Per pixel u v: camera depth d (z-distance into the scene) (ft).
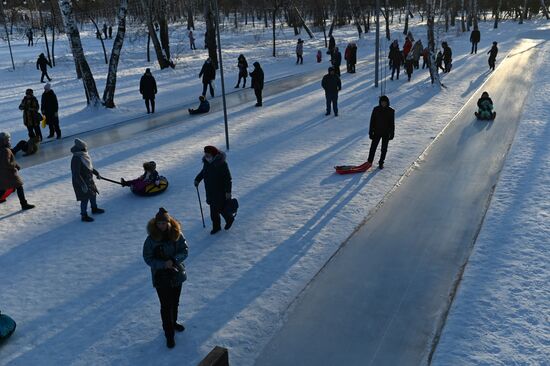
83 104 70.03
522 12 205.46
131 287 23.48
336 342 18.88
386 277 23.18
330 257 25.18
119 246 27.71
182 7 218.59
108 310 21.63
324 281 23.03
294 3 168.55
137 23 176.24
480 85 72.64
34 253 27.25
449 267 23.95
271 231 28.32
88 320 20.94
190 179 38.06
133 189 34.88
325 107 61.36
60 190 37.17
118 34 64.54
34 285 23.89
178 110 64.28
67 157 45.50
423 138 45.98
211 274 23.99
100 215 32.09
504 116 53.47
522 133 46.37
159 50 102.06
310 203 32.04
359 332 19.39
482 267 23.53
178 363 18.10
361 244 26.45
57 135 52.65
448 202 31.58
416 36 158.20
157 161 42.75
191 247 26.84
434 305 20.93
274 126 52.95
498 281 22.17
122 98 73.36
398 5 245.04
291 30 186.80
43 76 96.02
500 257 24.31
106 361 18.31
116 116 62.23
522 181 34.19
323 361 17.94
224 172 27.55
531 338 18.26
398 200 32.12
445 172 37.01
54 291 23.30
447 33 167.02
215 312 20.97
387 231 27.86
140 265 25.55
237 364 17.90
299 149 44.19
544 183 33.45
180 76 92.94
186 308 21.30
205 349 18.76
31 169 42.29
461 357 17.46
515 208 29.86
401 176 36.45
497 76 79.97
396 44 80.07
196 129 53.36
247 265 24.71
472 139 45.29
